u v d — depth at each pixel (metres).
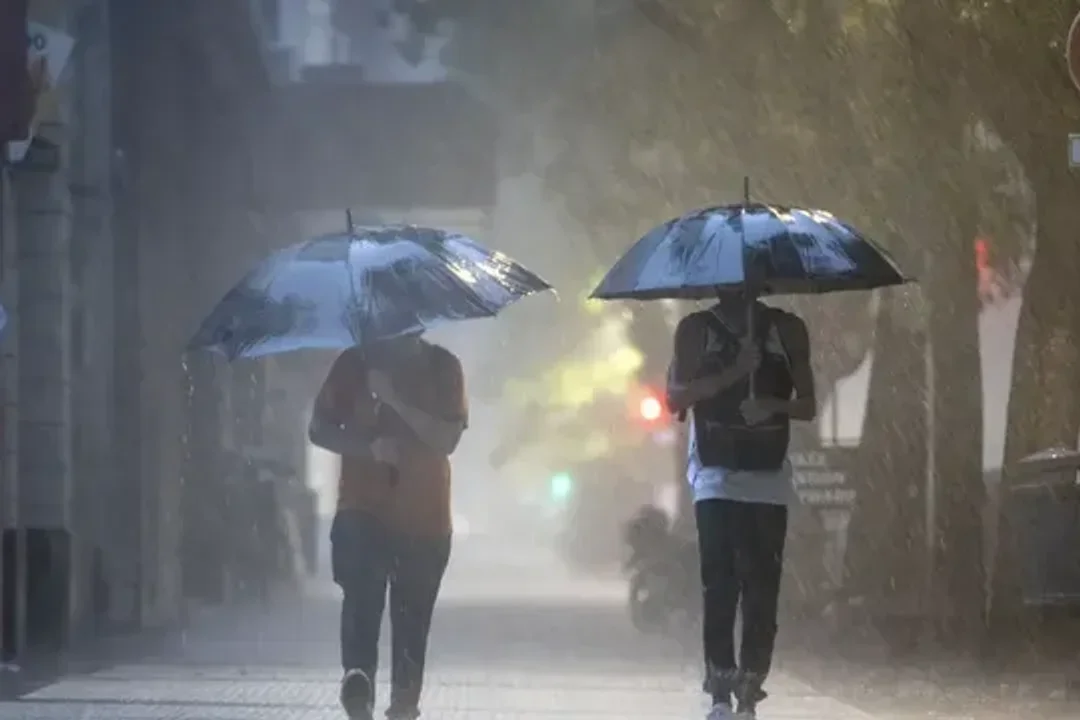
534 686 44.31
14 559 51.28
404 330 30.88
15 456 54.19
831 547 67.75
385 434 31.77
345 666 32.19
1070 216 61.66
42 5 53.91
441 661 51.12
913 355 67.75
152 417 70.69
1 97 49.94
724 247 32.53
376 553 31.89
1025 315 62.16
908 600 66.62
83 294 62.66
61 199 58.62
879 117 66.94
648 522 64.38
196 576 76.88
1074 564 56.84
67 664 50.09
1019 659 51.44
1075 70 34.31
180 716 38.56
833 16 67.62
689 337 32.78
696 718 38.12
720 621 32.94
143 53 69.50
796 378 32.75
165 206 74.69
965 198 66.06
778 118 70.56
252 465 79.25
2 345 53.66
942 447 66.81
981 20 62.38
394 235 32.88
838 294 71.81
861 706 41.12
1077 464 56.75
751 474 32.53
